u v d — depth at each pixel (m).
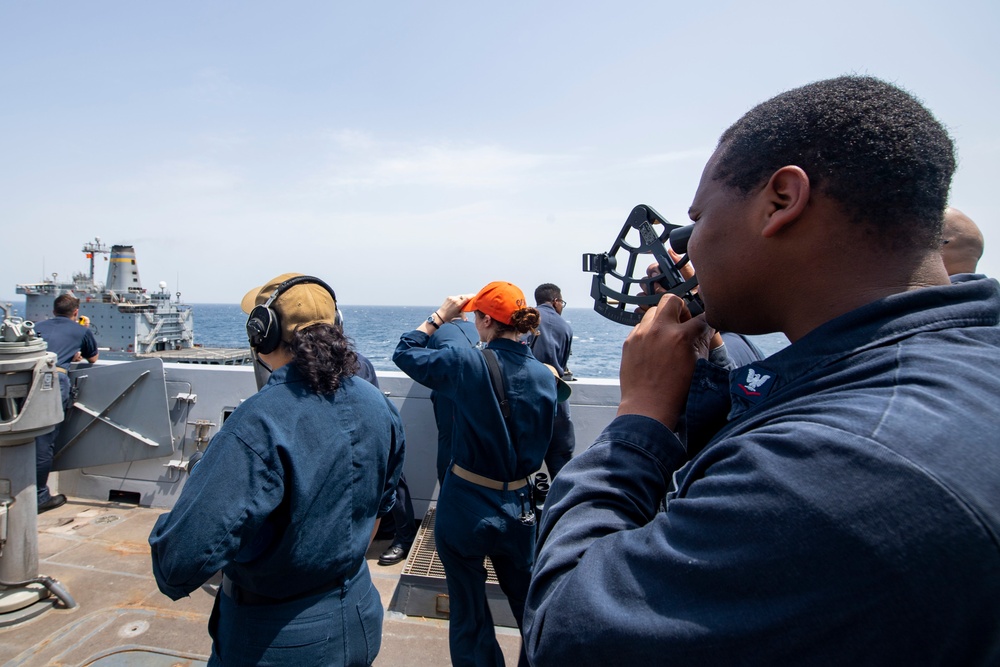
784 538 0.53
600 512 0.79
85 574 3.44
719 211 0.80
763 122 0.76
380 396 1.90
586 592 0.66
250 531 1.46
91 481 4.58
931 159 0.68
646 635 0.59
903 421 0.54
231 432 1.51
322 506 1.61
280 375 1.67
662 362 0.91
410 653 2.85
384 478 1.87
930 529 0.47
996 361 0.59
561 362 4.56
